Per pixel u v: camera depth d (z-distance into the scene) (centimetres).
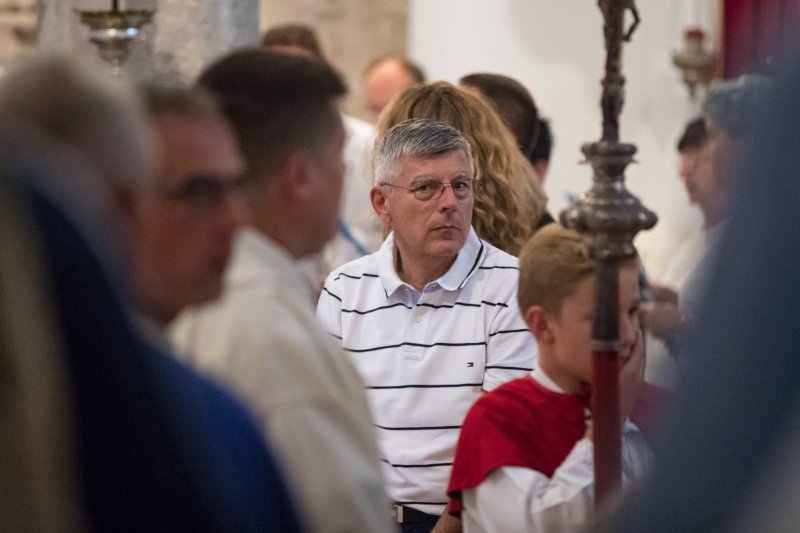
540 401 677
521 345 812
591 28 2047
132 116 406
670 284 1088
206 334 512
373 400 825
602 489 606
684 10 1917
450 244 816
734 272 259
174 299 483
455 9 2169
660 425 279
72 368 343
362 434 520
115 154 396
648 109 1958
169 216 475
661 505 265
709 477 256
